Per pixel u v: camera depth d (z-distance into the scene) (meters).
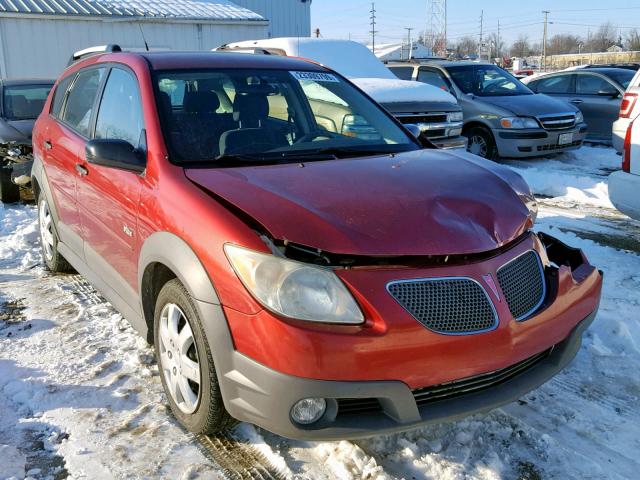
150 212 2.88
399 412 2.33
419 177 3.00
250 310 2.31
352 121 3.82
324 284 2.29
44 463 2.65
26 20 14.89
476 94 10.34
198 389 2.69
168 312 2.84
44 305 4.35
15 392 3.19
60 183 4.29
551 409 3.06
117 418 2.97
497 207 2.84
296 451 2.71
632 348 3.68
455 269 2.46
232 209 2.54
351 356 2.23
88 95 4.11
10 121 8.06
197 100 3.36
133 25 16.39
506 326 2.49
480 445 2.76
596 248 5.55
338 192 2.71
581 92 11.73
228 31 18.17
